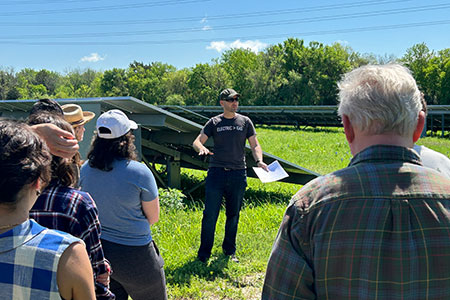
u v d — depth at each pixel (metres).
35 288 1.32
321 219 1.44
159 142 9.20
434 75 64.69
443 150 19.28
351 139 1.58
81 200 2.02
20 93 102.56
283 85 76.19
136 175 2.76
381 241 1.35
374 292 1.34
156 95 100.38
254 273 4.76
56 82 137.50
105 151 2.78
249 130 5.13
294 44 79.06
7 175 1.26
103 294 2.11
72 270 1.37
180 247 5.47
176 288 4.30
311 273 1.45
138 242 2.80
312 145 20.34
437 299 1.34
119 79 110.06
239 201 5.11
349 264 1.38
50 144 1.97
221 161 4.97
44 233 1.38
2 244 1.31
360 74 1.56
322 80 71.88
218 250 5.33
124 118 2.84
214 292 4.27
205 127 5.03
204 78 84.56
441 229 1.35
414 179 1.42
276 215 6.96
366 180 1.44
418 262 1.33
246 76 80.38
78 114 3.11
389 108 1.45
